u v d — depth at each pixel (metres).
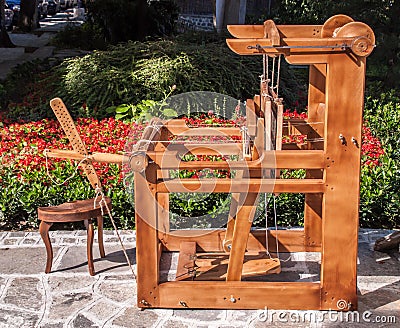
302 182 3.08
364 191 4.59
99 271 3.79
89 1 14.36
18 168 5.04
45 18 26.70
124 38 13.34
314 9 12.25
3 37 15.16
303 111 7.61
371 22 8.77
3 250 4.14
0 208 4.59
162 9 13.29
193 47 7.91
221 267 3.60
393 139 6.25
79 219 3.63
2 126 6.52
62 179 4.73
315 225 4.00
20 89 8.88
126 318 3.20
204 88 7.33
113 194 4.56
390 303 3.34
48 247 3.72
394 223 4.67
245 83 7.71
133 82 7.24
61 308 3.32
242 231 3.20
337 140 3.03
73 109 7.44
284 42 2.89
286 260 3.92
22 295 3.47
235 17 10.40
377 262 3.91
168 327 3.10
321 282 3.21
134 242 4.29
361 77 2.96
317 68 3.73
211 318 3.19
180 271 3.50
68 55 12.85
